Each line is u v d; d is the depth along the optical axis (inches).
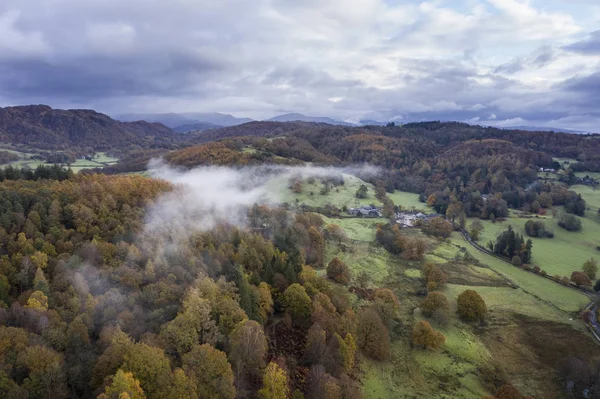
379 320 3634.4
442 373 3425.2
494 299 4808.1
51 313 2438.5
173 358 2409.0
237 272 3563.0
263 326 3383.4
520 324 4247.0
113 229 3873.0
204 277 3218.5
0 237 3120.1
